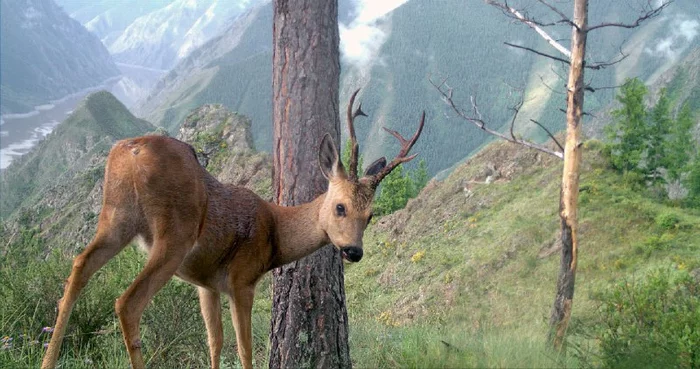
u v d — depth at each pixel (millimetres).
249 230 5457
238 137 53625
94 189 64812
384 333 8617
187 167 4961
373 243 57375
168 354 7141
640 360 6031
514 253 37844
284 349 6527
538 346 6785
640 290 6797
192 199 4934
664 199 47625
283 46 6555
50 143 174000
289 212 5770
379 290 47312
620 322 6590
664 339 6195
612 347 6379
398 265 49281
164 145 4895
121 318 4555
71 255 8062
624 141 51719
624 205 41312
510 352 6391
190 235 4922
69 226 62406
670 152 52688
